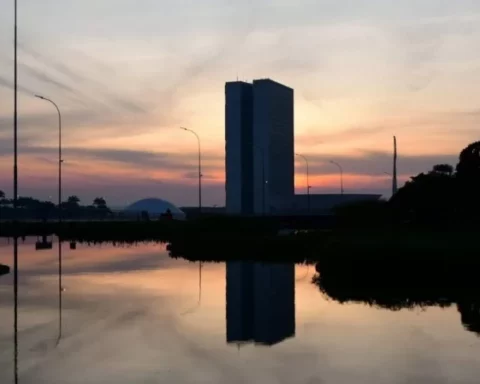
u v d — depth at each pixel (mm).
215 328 17734
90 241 73938
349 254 33312
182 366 13047
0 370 12742
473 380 11797
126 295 25234
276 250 50406
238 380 11891
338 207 69500
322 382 11734
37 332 17000
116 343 15523
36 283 29719
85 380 11914
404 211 61656
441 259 31312
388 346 14938
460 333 16516
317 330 17266
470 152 59375
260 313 20562
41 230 85812
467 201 57062
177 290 27062
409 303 22422
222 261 44188
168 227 80812
